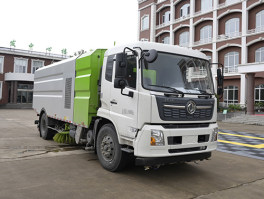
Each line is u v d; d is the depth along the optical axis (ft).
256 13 84.07
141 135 14.47
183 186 14.90
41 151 22.98
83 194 13.04
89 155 21.77
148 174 17.01
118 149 16.49
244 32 85.15
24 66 125.80
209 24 98.27
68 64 23.53
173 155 14.76
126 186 14.48
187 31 106.11
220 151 26.27
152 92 14.75
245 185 15.58
